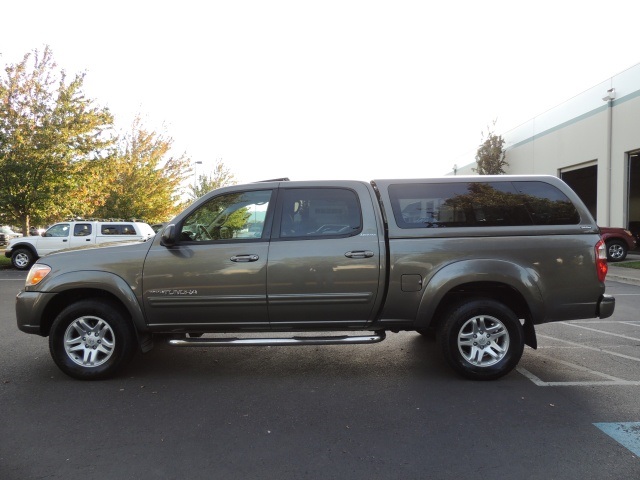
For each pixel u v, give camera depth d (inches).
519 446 129.3
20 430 140.3
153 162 1031.0
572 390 172.4
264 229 184.9
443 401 162.4
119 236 661.3
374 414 151.7
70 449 128.3
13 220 780.6
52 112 700.7
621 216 674.2
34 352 225.6
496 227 182.2
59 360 183.6
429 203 185.8
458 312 180.9
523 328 190.9
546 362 207.6
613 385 177.8
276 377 189.5
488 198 186.2
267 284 179.9
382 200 186.7
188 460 122.6
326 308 182.1
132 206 979.9
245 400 164.6
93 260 183.3
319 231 184.4
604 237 627.5
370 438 134.7
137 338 186.1
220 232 187.0
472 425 142.8
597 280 181.5
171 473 116.2
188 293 180.4
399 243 180.7
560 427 141.1
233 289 180.2
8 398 166.1
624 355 218.8
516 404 159.3
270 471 117.1
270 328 185.0
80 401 163.3
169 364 207.3
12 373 194.1
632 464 119.5
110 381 184.5
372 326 185.6
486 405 158.6
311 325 184.4
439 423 144.5
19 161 677.3
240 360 213.5
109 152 788.6
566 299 180.9
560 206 185.3
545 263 180.1
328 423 145.1
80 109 732.0
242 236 185.3
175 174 1093.1
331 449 128.3
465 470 117.0
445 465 119.5
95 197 830.5
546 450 126.8
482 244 179.9
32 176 680.4
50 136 687.7
